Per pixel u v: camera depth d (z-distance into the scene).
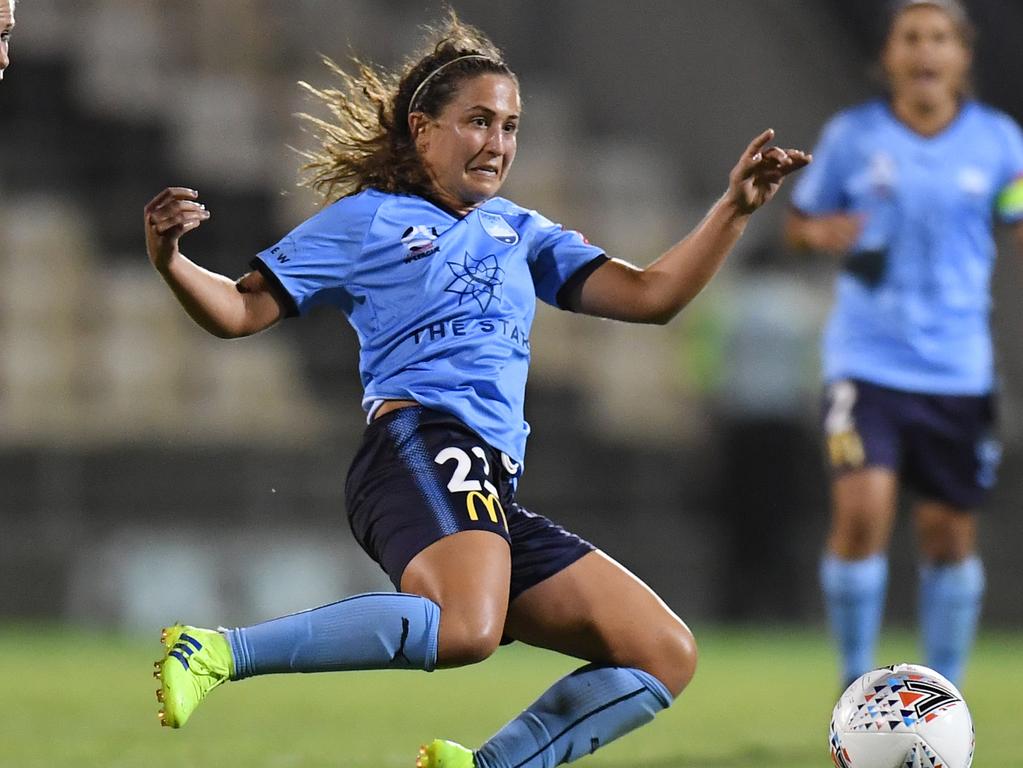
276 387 50.56
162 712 11.71
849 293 23.11
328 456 46.91
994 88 55.88
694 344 46.72
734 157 57.88
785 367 44.97
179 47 55.97
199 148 53.78
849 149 23.28
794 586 46.34
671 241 56.41
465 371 13.45
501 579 12.64
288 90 56.22
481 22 58.00
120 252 52.72
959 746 13.24
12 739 20.52
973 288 23.11
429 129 13.87
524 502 48.34
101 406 49.81
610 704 13.31
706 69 58.12
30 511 45.91
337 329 51.22
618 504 48.47
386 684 31.45
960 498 22.98
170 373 50.28
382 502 13.05
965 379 22.86
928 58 22.91
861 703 13.46
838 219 21.70
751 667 34.97
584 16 58.38
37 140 53.59
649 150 57.91
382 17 59.28
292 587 45.78
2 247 51.09
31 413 49.28
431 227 13.69
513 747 13.15
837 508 22.45
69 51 54.25
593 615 13.38
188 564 45.59
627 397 51.88
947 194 22.92
